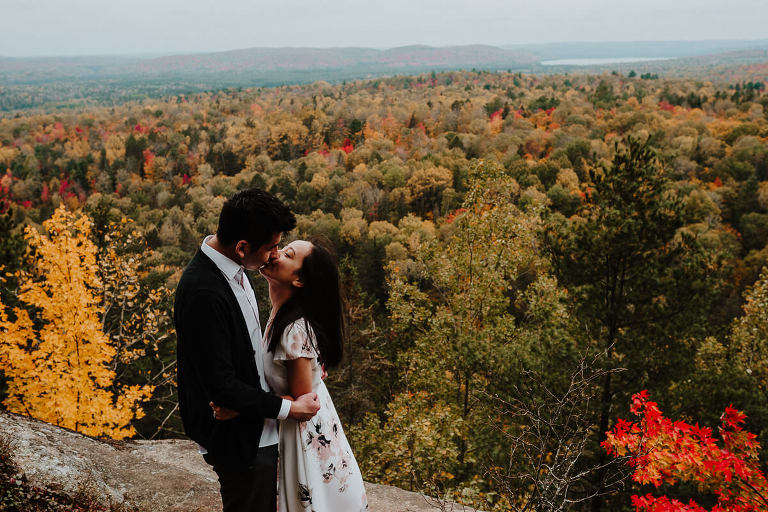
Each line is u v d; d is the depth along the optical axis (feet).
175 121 604.08
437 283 40.93
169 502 10.45
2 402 23.84
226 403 6.26
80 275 24.31
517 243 37.17
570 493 21.16
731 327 33.71
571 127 393.50
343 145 484.74
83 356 24.47
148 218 288.51
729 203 226.17
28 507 8.95
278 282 6.84
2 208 37.78
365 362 47.14
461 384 37.17
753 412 22.03
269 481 7.05
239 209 6.06
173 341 43.50
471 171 37.68
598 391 22.57
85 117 638.53
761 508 13.25
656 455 13.34
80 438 12.12
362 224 244.42
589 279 25.05
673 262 24.49
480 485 22.63
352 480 7.43
